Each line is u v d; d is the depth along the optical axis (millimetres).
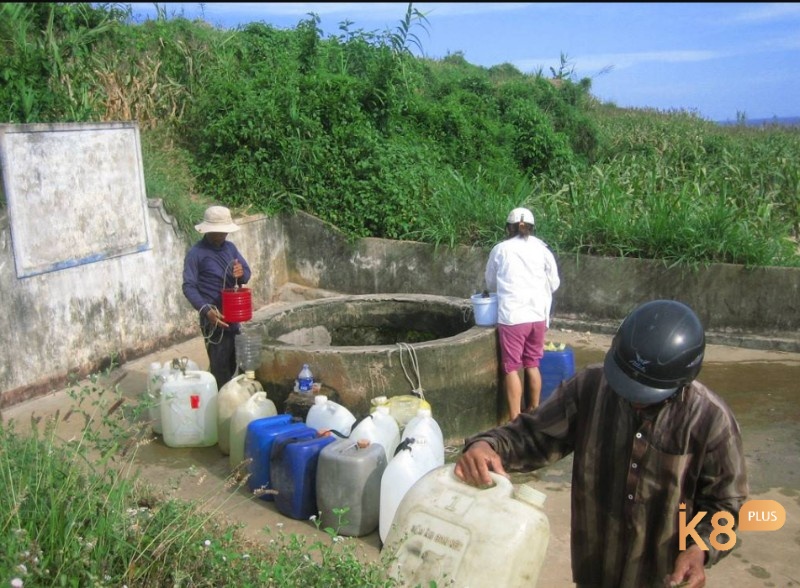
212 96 11453
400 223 10484
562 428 2627
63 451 3688
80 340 7613
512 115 14938
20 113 9734
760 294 8508
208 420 5949
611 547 2525
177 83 11719
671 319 2285
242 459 5367
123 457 3973
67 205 7406
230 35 13789
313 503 4766
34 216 7059
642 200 10461
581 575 2641
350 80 12117
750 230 9320
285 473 4762
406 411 5332
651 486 2418
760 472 5523
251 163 10883
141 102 11305
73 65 10664
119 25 12133
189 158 11016
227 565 3238
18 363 6938
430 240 10219
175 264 8969
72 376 4219
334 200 10766
